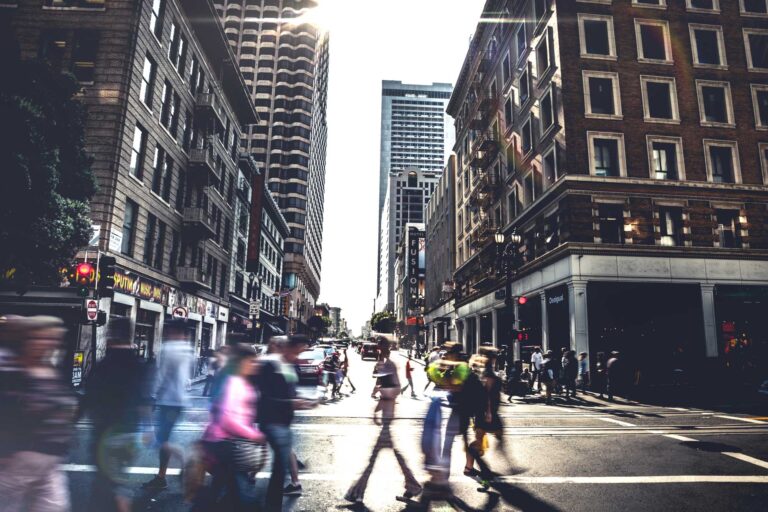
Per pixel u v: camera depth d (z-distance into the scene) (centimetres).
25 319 316
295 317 8519
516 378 1742
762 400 1691
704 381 2162
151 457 735
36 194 1222
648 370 2228
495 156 3559
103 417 459
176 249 2630
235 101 3622
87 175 1443
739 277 2312
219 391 418
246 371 435
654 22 2562
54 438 300
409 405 1455
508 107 3338
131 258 2077
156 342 2377
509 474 687
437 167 19588
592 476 676
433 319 5966
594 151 2402
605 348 2266
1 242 1199
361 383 2247
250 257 4388
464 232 4622
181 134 2622
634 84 2484
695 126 2483
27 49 2012
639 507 550
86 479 603
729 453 821
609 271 2244
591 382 2175
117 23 2041
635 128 2436
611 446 874
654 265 2272
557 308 2462
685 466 732
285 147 9138
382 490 611
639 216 2336
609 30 2523
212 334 3338
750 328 2338
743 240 2369
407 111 19950
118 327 500
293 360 529
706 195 2383
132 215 2120
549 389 1577
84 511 477
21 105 1186
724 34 2609
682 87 2514
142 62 2112
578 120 2403
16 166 1137
